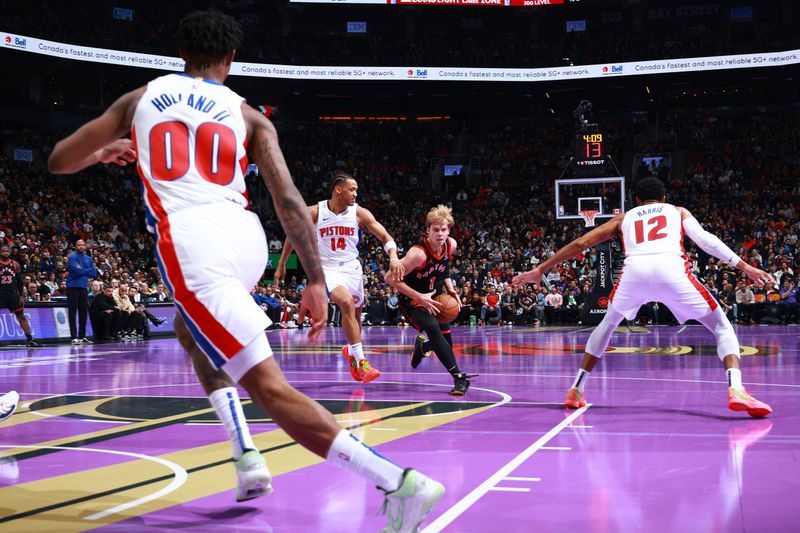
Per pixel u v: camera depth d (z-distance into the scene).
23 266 19.48
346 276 7.18
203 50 2.72
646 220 5.38
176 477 3.30
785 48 31.25
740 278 22.06
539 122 39.25
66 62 29.67
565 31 37.97
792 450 3.79
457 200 35.31
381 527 2.51
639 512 2.65
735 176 33.50
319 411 2.33
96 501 2.89
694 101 38.72
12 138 29.39
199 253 2.42
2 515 2.69
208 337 2.39
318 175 36.41
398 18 38.56
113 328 16.41
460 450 3.86
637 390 6.49
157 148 2.54
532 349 12.26
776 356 10.03
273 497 2.93
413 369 8.97
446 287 7.01
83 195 28.53
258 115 2.72
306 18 38.28
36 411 5.56
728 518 2.55
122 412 5.48
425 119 40.22
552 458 3.64
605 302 22.00
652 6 37.22
